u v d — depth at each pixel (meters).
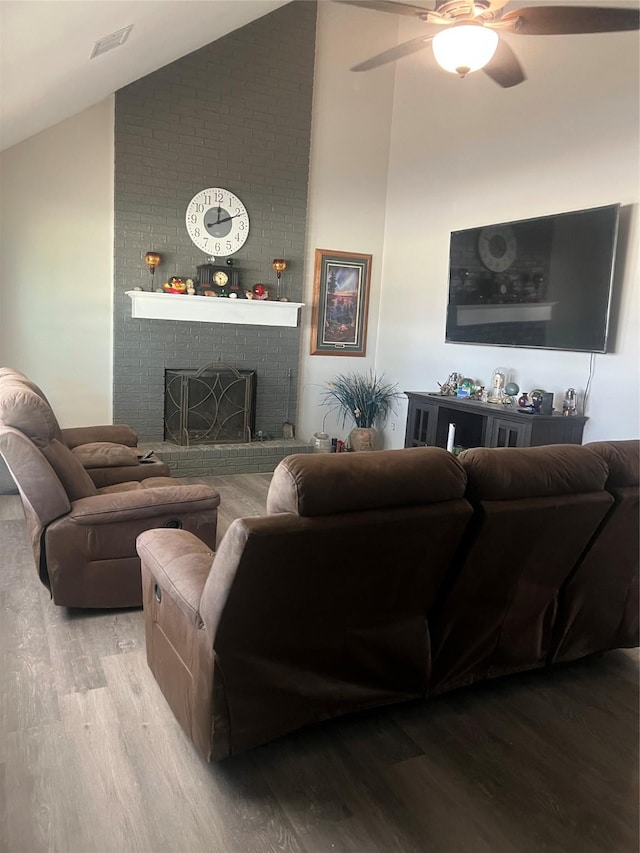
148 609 2.25
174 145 5.36
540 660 2.42
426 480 1.79
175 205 5.44
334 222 6.23
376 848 1.63
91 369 5.42
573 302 4.24
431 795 1.82
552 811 1.78
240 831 1.66
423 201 5.90
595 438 4.26
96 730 2.04
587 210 4.09
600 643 2.54
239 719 1.83
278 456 5.80
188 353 5.67
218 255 5.68
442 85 5.60
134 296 5.28
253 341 5.93
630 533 2.31
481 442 4.73
